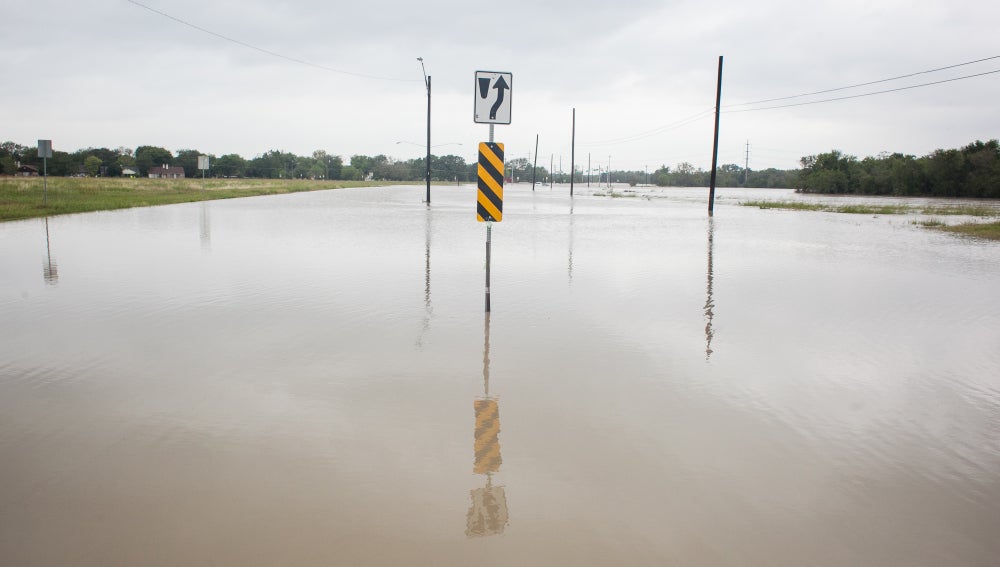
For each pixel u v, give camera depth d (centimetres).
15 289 995
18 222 2197
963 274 1316
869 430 480
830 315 895
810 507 362
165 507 351
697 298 1002
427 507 354
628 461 416
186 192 4709
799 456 430
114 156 15962
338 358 644
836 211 4031
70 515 343
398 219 2631
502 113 855
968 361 677
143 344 689
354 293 991
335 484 379
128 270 1186
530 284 1100
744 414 507
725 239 2030
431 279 1130
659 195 7938
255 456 416
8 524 334
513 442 443
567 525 338
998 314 914
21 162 12681
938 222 2848
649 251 1636
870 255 1647
